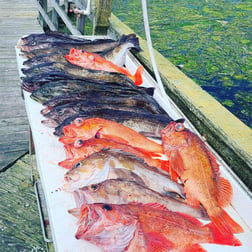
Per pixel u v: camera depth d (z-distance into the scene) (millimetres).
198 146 1554
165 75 2658
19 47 2816
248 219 1396
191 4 7121
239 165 1892
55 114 1851
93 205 1186
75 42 2779
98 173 1413
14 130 3336
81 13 3512
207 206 1393
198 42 5051
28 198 2602
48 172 1523
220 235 1271
